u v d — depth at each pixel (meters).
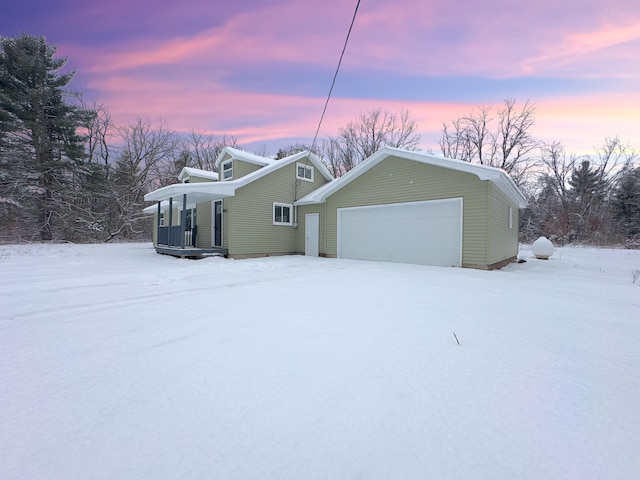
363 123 26.92
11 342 2.78
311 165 15.38
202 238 14.53
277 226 13.69
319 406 1.76
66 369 2.24
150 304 4.22
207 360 2.38
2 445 1.43
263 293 5.02
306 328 3.17
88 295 4.82
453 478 1.25
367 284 5.94
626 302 4.43
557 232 25.45
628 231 23.89
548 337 2.94
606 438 1.50
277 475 1.27
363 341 2.80
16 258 10.81
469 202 8.91
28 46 18.81
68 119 20.14
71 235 20.70
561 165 27.28
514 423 1.61
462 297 4.74
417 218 10.11
